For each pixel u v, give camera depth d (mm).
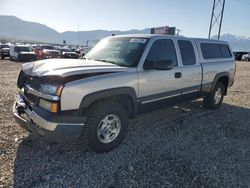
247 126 5574
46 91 3434
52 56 29094
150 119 5738
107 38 5379
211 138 4770
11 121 5078
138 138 4602
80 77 3555
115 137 4051
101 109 3768
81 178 3268
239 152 4223
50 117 3342
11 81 10594
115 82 3871
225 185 3246
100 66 3951
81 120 3521
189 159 3879
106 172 3428
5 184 3057
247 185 3268
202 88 5977
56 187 3059
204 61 5996
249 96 9117
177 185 3209
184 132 5012
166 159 3848
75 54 30266
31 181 3146
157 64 4258
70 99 3406
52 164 3561
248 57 44688
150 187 3145
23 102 3943
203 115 6238
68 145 4141
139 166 3613
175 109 6656
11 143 4105
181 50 5297
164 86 4781
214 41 6641
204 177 3404
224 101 8094
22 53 25312
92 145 3812
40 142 4191
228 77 6945
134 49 4523
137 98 4309
